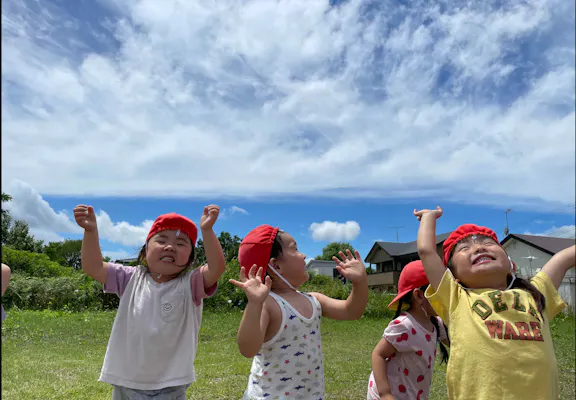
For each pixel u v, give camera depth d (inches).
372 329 425.7
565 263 98.6
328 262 1696.6
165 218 116.7
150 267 116.9
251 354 91.4
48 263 864.9
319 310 109.0
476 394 84.7
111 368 111.1
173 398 111.2
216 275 113.8
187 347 113.4
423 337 111.3
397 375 111.0
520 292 90.5
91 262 113.3
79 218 112.2
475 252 93.3
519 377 83.0
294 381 97.6
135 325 111.5
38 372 222.7
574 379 223.5
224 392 191.3
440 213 106.7
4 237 1266.0
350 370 240.7
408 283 116.3
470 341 87.8
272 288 107.3
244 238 110.0
